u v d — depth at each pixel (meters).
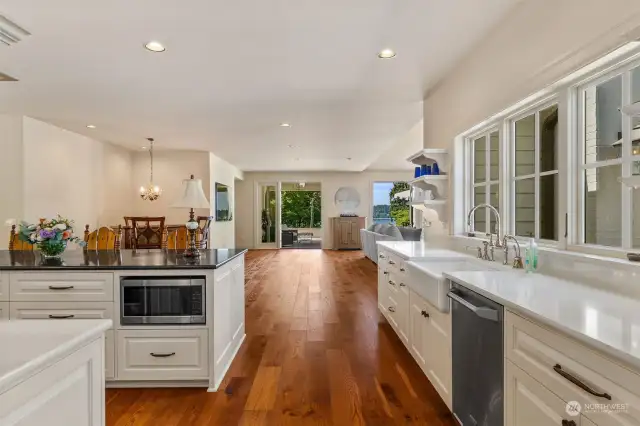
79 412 1.06
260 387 2.60
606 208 1.88
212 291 2.58
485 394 1.68
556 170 2.25
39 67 3.30
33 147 5.13
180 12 2.38
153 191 7.32
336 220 11.38
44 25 2.54
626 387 0.92
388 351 3.24
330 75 3.51
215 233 8.45
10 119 4.93
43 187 5.32
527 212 2.58
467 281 1.88
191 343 2.58
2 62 3.18
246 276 6.86
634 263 1.55
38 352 0.92
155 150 7.81
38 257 3.09
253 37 2.73
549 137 2.34
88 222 6.39
